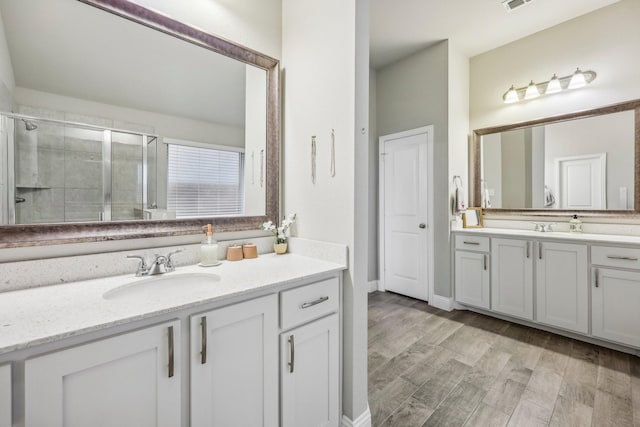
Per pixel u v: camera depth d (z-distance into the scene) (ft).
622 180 7.72
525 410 4.85
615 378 5.71
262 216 5.49
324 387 4.17
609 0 7.73
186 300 2.86
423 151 10.37
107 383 2.39
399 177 11.14
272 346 3.52
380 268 11.87
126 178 4.08
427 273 10.29
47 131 3.51
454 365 6.24
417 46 10.12
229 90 5.09
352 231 4.45
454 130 9.95
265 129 5.52
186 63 4.63
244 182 5.27
